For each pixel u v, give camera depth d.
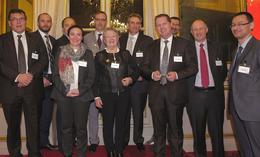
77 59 3.78
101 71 3.86
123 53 3.94
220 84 4.03
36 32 4.57
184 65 3.71
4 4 5.22
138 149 4.73
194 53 3.89
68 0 5.43
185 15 5.42
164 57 3.71
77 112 3.77
